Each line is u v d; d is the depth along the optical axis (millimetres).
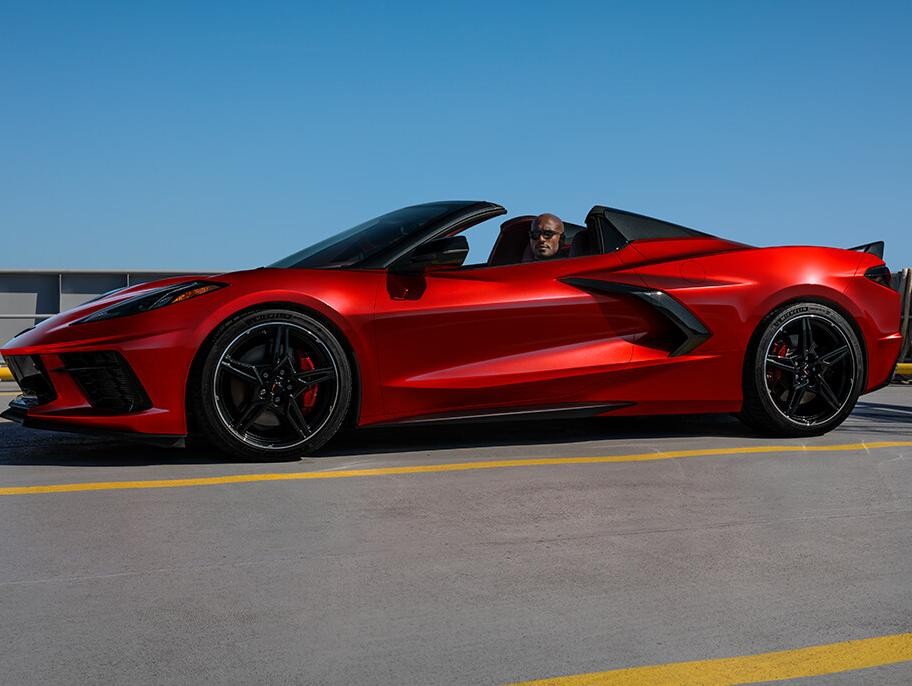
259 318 3697
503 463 3672
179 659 1804
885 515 2902
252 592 2170
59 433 4547
